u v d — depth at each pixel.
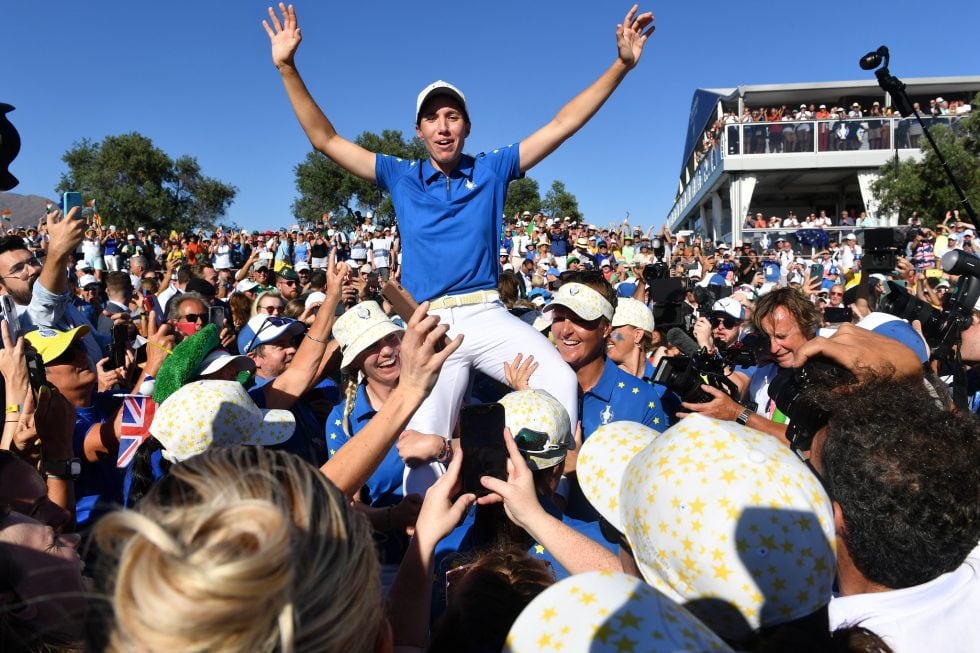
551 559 2.18
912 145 23.33
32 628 1.47
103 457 3.28
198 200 48.56
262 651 0.80
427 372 1.81
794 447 1.84
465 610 1.45
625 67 3.36
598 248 18.94
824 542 1.26
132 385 4.37
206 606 0.75
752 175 24.75
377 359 2.99
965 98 26.06
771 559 1.22
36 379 2.57
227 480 0.96
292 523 0.91
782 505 1.25
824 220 24.16
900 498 1.43
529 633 1.05
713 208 30.12
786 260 19.67
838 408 1.67
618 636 0.99
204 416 2.53
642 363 4.47
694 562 1.25
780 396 2.18
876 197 21.92
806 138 24.06
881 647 1.25
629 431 1.87
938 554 1.44
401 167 3.51
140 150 45.81
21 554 1.50
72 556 1.59
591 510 2.79
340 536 0.96
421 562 1.68
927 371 2.63
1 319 3.71
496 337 3.32
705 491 1.27
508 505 1.79
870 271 4.61
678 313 5.16
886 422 1.55
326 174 42.88
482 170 3.45
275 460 1.03
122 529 0.88
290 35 3.40
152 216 45.03
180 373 3.11
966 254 2.80
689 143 36.97
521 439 2.20
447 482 1.80
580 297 3.38
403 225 3.49
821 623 1.26
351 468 1.74
